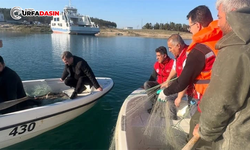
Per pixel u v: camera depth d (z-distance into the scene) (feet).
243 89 3.57
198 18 6.29
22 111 10.32
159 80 12.16
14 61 36.09
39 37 104.53
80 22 170.40
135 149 8.68
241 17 3.61
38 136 11.93
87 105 13.80
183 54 8.59
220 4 4.31
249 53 3.43
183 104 11.10
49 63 35.42
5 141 10.34
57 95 14.70
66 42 83.76
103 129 13.17
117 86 22.77
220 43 3.95
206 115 4.16
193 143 5.11
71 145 11.41
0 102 10.54
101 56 47.73
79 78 13.62
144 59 44.62
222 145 4.37
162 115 9.72
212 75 4.09
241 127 3.87
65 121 12.86
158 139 9.05
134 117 10.53
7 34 119.44
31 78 25.62
